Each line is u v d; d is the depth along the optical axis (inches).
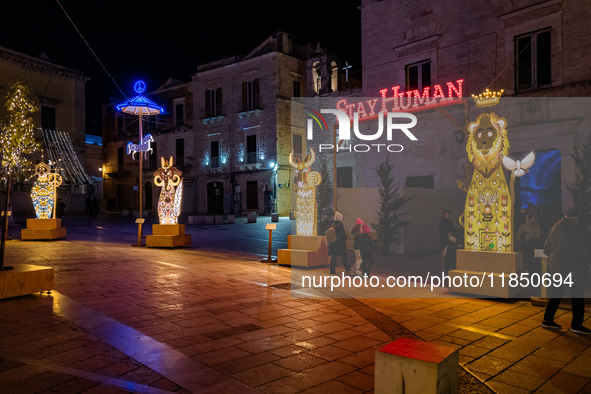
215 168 1413.6
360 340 187.3
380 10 819.4
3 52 1262.3
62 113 1440.7
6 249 497.7
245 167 1342.3
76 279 318.0
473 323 217.8
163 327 201.2
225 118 1403.8
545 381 146.6
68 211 1337.4
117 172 1701.5
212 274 348.5
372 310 242.7
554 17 618.2
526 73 652.7
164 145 1579.7
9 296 247.6
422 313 237.5
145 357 161.8
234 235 713.6
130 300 254.2
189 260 428.1
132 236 684.7
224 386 137.6
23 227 803.4
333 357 165.9
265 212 1309.1
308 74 1152.2
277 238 670.5
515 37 663.1
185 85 1517.0
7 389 131.4
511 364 161.8
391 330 203.3
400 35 791.7
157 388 135.0
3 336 183.2
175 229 544.4
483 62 690.8
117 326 200.1
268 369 153.0
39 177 635.5
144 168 1628.9
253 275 348.2
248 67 1348.4
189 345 176.9
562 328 208.8
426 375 93.0
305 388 137.6
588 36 592.7
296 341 184.7
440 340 189.8
